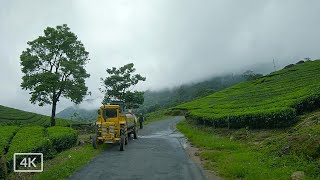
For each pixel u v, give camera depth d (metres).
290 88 40.22
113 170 14.10
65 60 42.97
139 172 13.62
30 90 42.38
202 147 20.97
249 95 49.12
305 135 13.66
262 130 22.80
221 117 28.62
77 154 17.83
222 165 14.00
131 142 25.14
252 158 14.58
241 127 25.78
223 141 21.97
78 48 44.75
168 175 12.98
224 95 71.00
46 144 17.44
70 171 13.70
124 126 22.27
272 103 30.17
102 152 19.73
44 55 42.16
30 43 42.94
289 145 13.88
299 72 58.06
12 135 25.09
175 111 75.12
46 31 42.91
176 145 22.80
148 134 33.03
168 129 39.97
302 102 23.34
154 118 70.56
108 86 51.59
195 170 13.88
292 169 11.51
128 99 51.47
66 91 43.41
